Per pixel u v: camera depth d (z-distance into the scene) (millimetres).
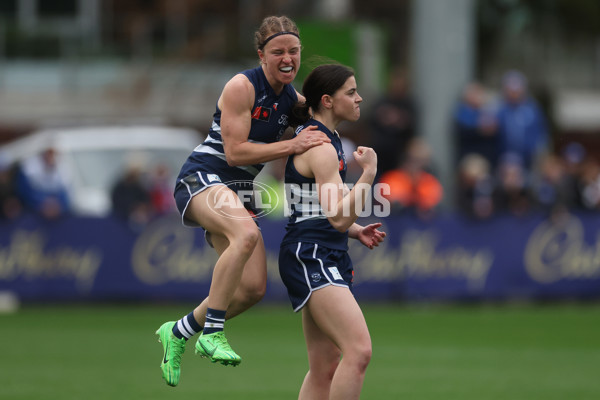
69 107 75688
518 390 27672
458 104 53438
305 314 20375
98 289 48062
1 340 37812
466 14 53781
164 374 20703
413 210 49594
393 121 52938
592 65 87875
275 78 20109
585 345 37500
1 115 74812
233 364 19844
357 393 18766
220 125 20375
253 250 20734
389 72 77125
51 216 47750
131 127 63969
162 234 48281
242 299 20703
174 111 75312
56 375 29891
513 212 50656
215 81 77125
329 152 19266
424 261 49688
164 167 50656
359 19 86500
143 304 48344
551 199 51062
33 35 79750
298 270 19406
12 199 47906
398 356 34562
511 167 50594
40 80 77938
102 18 86188
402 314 46781
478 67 83438
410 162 49938
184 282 48438
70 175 53438
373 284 49250
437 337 39469
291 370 31453
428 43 53625
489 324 43688
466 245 50125
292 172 19703
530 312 48219
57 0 86250
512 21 83188
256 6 82500
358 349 18766
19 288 47750
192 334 20703
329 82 19641
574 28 85250
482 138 51969
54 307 47906
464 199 50219
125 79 77438
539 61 86500
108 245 48125
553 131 78125
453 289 49969
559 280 51250
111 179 54031
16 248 47656
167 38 80625
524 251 50719
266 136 20656
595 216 51844
